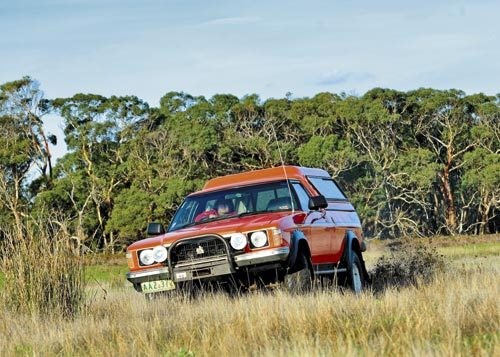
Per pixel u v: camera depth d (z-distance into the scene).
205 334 19.02
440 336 16.91
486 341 15.66
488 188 183.00
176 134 173.50
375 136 188.50
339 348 15.39
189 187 158.38
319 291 25.22
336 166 172.25
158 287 26.53
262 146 174.50
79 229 28.06
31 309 25.55
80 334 20.97
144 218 155.25
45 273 26.20
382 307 21.06
